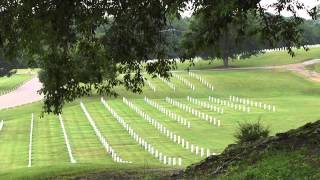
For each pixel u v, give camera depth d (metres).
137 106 89.19
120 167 27.73
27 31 22.16
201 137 59.09
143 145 55.00
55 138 63.53
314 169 13.66
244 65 156.00
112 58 24.92
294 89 117.12
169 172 23.16
